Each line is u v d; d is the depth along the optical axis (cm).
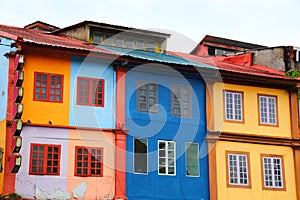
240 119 2392
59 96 2041
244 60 3041
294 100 2527
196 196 2217
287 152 2455
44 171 1959
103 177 2050
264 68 2930
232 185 2297
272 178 2389
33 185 1928
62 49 2023
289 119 2506
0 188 1894
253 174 2352
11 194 1873
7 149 1902
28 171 1931
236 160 2333
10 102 1933
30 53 2016
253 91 2453
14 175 1898
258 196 2336
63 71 2064
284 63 2838
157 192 2145
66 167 1997
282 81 2475
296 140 2467
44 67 2034
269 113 2466
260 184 2355
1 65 2031
